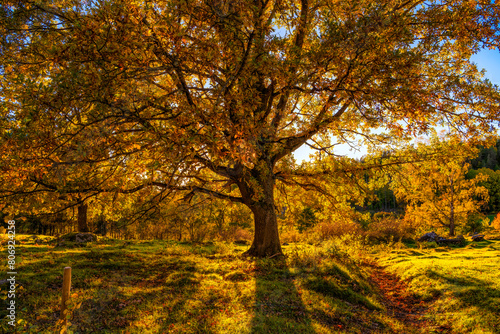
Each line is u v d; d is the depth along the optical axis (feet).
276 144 38.47
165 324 17.75
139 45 21.43
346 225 81.92
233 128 24.40
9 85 26.04
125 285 26.08
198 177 42.19
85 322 17.62
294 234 94.99
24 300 20.34
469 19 34.14
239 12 25.71
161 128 26.61
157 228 80.94
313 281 28.76
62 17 24.84
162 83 33.09
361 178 43.70
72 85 20.49
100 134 22.26
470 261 41.52
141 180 36.63
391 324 22.63
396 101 32.27
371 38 29.09
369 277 38.65
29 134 20.25
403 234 90.38
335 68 32.68
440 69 39.93
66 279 14.78
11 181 23.36
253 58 26.84
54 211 36.40
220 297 23.26
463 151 39.70
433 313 25.68
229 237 79.82
